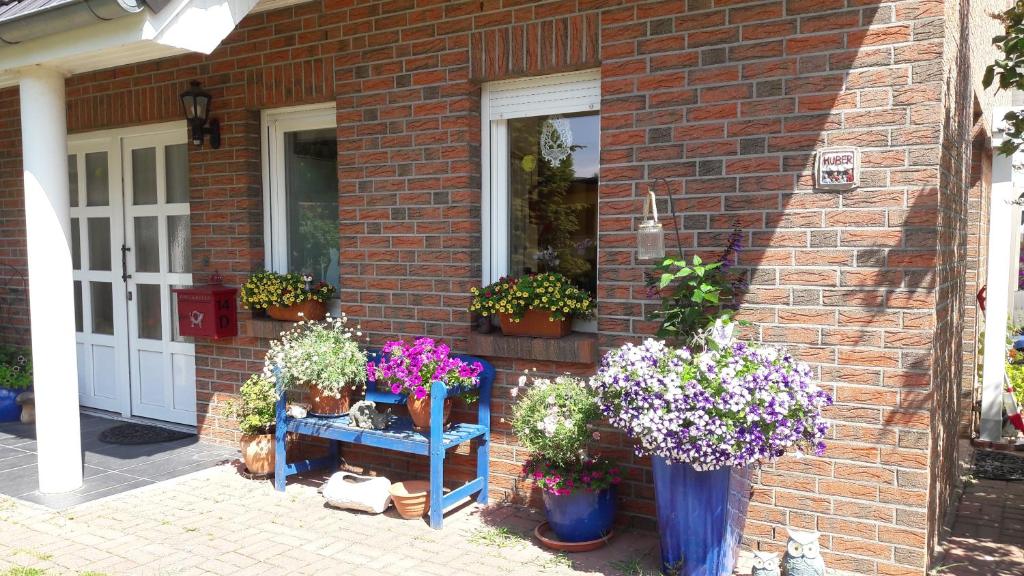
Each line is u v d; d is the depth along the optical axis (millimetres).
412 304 4836
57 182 4605
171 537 4086
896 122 3453
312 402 4777
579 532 3922
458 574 3648
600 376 3490
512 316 4395
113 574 3617
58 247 4648
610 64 4086
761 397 3139
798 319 3699
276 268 5676
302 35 5148
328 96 5082
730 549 3543
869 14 3486
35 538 4062
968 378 6277
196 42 4039
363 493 4434
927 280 3418
